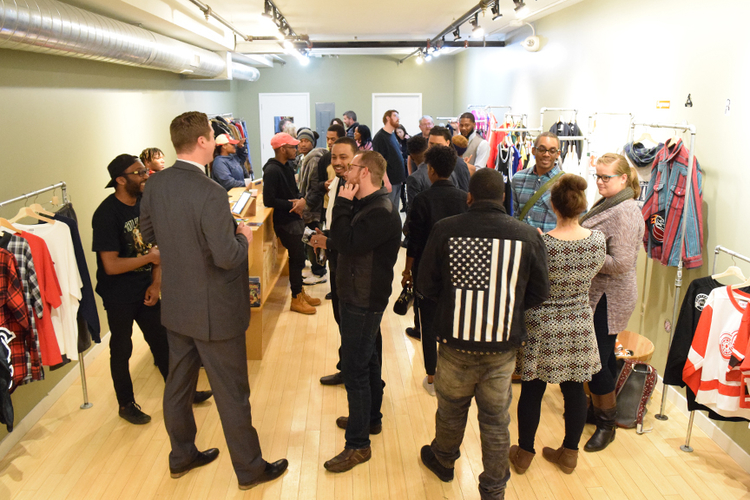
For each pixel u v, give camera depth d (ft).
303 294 15.47
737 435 8.98
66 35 10.23
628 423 9.82
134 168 9.41
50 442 9.34
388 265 8.04
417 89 37.22
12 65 10.16
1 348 7.67
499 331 6.98
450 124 25.62
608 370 9.05
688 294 8.73
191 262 7.23
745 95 9.18
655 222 10.66
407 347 13.16
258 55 30.17
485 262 6.91
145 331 10.33
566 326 7.78
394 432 9.70
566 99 17.67
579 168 14.74
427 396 10.90
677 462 8.93
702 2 10.45
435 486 8.34
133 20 14.92
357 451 8.65
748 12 9.12
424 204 9.59
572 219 7.55
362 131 22.47
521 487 8.30
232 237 7.16
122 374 9.82
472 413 10.40
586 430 9.84
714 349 8.07
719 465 8.86
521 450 8.54
